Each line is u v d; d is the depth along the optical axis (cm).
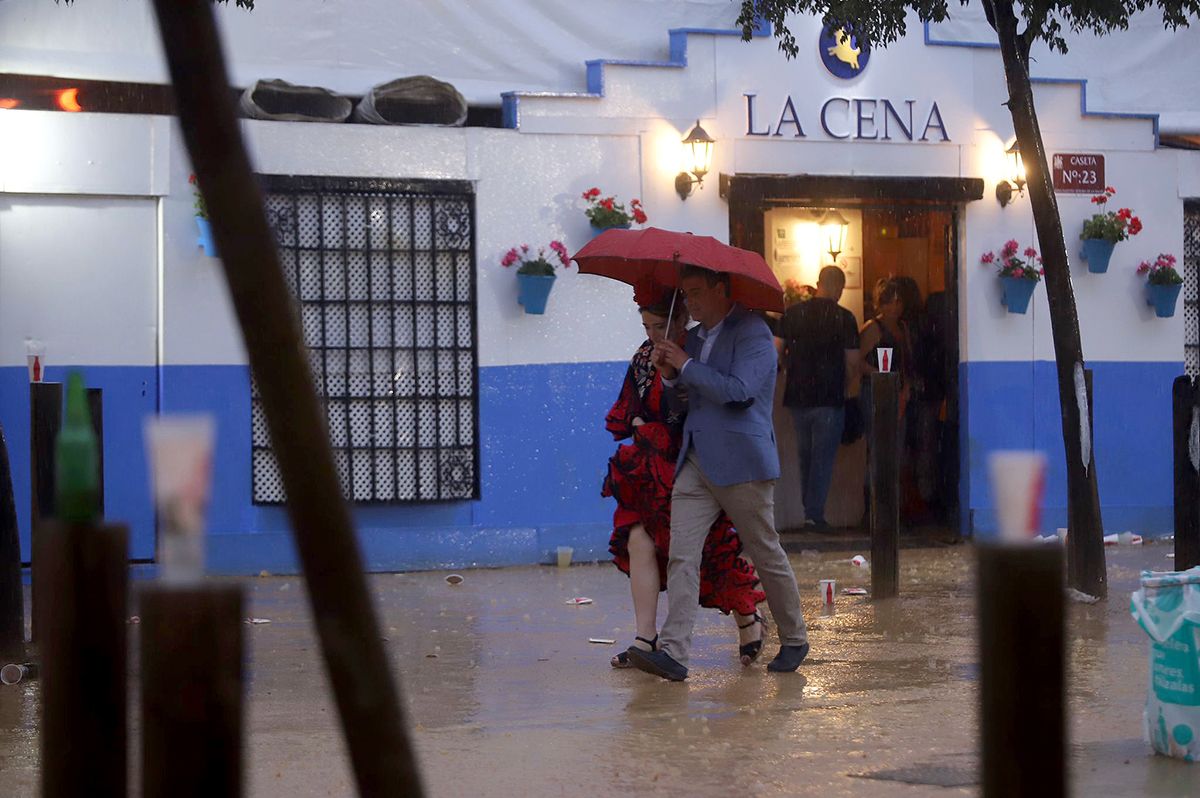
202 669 211
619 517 973
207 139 204
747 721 791
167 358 1461
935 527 1762
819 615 1198
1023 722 224
